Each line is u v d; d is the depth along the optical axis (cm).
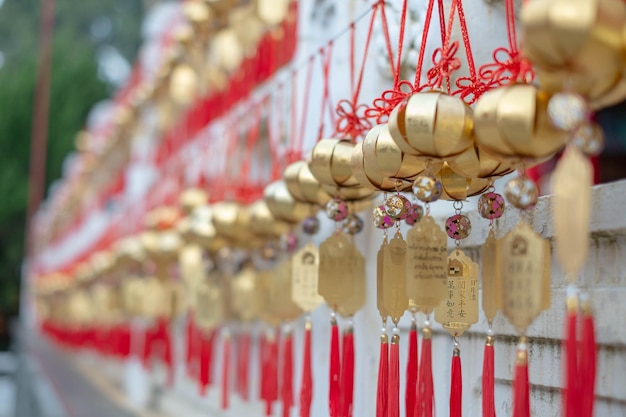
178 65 620
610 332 201
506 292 173
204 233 391
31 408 888
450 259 214
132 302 637
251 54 492
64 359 1521
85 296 1102
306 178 278
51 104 2342
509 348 243
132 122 841
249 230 361
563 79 155
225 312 406
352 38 299
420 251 200
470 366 262
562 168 153
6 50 2750
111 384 1032
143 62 859
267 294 327
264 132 481
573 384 158
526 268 170
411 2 290
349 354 253
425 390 207
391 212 214
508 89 169
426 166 196
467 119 188
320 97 373
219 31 520
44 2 1471
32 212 2305
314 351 365
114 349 877
